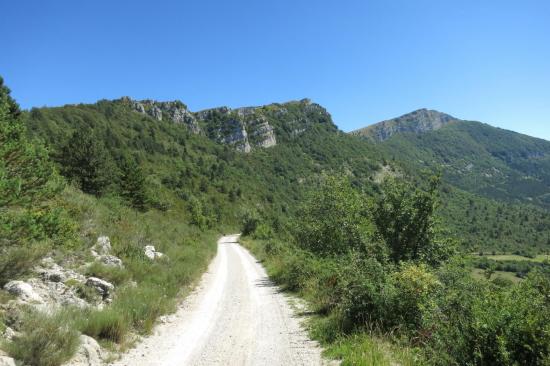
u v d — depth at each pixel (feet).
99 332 25.49
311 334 29.04
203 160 511.81
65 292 29.86
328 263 47.16
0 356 17.34
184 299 45.52
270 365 22.57
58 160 105.29
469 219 375.04
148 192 142.10
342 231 58.54
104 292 33.30
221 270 76.64
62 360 19.81
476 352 17.01
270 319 35.35
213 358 24.14
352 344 24.08
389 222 44.06
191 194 302.45
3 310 22.09
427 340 22.35
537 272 22.91
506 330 16.85
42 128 306.96
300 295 47.11
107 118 521.65
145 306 33.17
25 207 28.32
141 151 397.60
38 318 21.12
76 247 39.96
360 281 28.89
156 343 27.40
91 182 104.01
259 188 491.72
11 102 82.02
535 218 460.55
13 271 27.84
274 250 94.22
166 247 71.41
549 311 17.74
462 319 20.52
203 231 179.22
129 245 51.96
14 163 27.68
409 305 25.96
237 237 221.25
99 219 57.11
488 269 33.01
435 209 43.78
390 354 21.74
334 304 34.63
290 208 452.76
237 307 41.39
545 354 15.79
